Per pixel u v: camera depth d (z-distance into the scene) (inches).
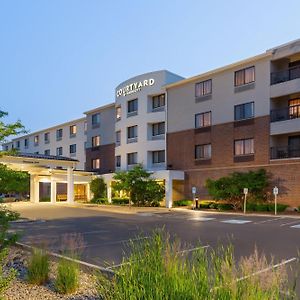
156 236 183.9
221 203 1127.6
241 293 119.1
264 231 596.4
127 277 151.9
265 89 1096.8
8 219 265.6
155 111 1457.9
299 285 228.5
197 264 147.6
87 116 1927.9
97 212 1058.1
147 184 1249.4
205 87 1277.1
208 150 1250.6
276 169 1051.9
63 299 206.2
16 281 246.4
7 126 288.7
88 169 1878.7
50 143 2277.3
